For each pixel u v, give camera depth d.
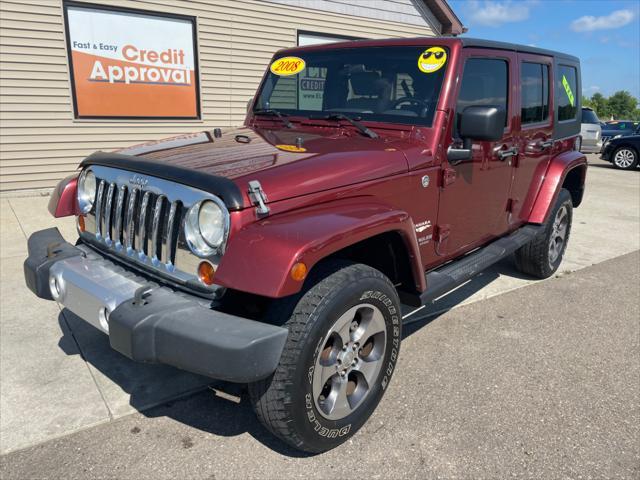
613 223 7.58
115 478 2.28
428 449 2.50
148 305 2.12
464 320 3.99
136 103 8.35
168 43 8.42
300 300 2.21
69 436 2.54
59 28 7.46
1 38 7.11
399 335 2.70
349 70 3.43
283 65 3.81
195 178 2.21
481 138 2.89
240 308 2.27
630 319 4.08
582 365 3.34
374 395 2.62
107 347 3.39
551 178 4.46
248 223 2.14
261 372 1.98
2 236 5.71
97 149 8.17
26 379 3.01
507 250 3.89
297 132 3.34
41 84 7.52
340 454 2.46
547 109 4.41
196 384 3.02
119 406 2.79
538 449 2.51
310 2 9.84
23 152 7.62
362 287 2.34
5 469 2.31
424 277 2.83
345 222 2.25
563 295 4.58
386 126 3.13
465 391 2.99
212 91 9.07
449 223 3.30
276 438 2.57
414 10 11.41
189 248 2.24
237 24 9.04
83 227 2.98
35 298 4.11
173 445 2.50
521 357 3.42
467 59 3.18
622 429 2.68
